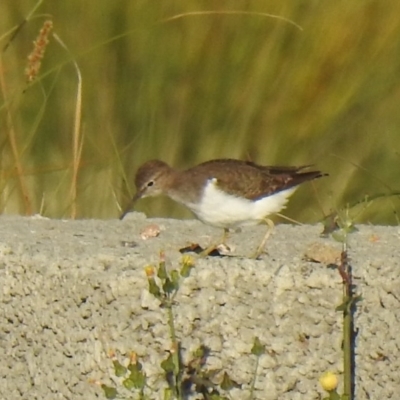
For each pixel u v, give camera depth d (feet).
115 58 45.65
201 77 45.50
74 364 25.86
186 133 44.65
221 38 46.01
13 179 41.73
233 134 44.73
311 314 25.02
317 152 44.70
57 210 41.37
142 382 22.74
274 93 45.50
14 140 40.93
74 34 45.96
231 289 25.04
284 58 45.96
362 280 25.18
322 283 24.93
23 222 32.42
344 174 44.34
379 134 45.27
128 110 44.86
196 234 31.58
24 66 44.96
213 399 23.38
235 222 31.65
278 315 25.04
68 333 25.88
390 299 25.12
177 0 46.37
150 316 25.12
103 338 25.43
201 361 25.04
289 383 25.14
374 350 25.16
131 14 46.26
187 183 32.17
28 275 26.30
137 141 44.19
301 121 45.21
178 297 25.07
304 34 46.24
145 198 42.42
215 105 45.11
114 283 25.18
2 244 27.32
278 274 24.99
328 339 25.07
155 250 28.07
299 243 30.27
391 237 30.48
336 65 46.01
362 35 46.52
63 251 27.04
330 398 22.97
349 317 24.30
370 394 25.26
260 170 32.22
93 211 41.68
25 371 26.61
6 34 41.78
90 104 44.65
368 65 46.19
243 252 29.40
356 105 45.73
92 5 46.37
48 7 46.21
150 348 25.14
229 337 25.09
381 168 44.75
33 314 26.32
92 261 26.05
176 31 46.11
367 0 47.21
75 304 25.73
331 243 29.55
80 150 40.65
